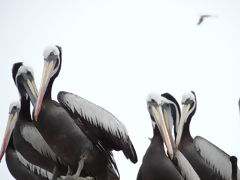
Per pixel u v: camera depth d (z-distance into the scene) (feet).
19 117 51.67
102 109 49.01
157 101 48.62
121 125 48.52
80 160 47.85
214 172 54.24
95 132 48.57
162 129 47.60
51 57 50.08
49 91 48.96
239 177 51.78
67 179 46.44
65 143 47.93
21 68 51.37
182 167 47.19
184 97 56.29
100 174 48.75
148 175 46.73
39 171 52.44
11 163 52.85
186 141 55.11
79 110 48.42
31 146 51.13
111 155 49.06
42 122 47.73
